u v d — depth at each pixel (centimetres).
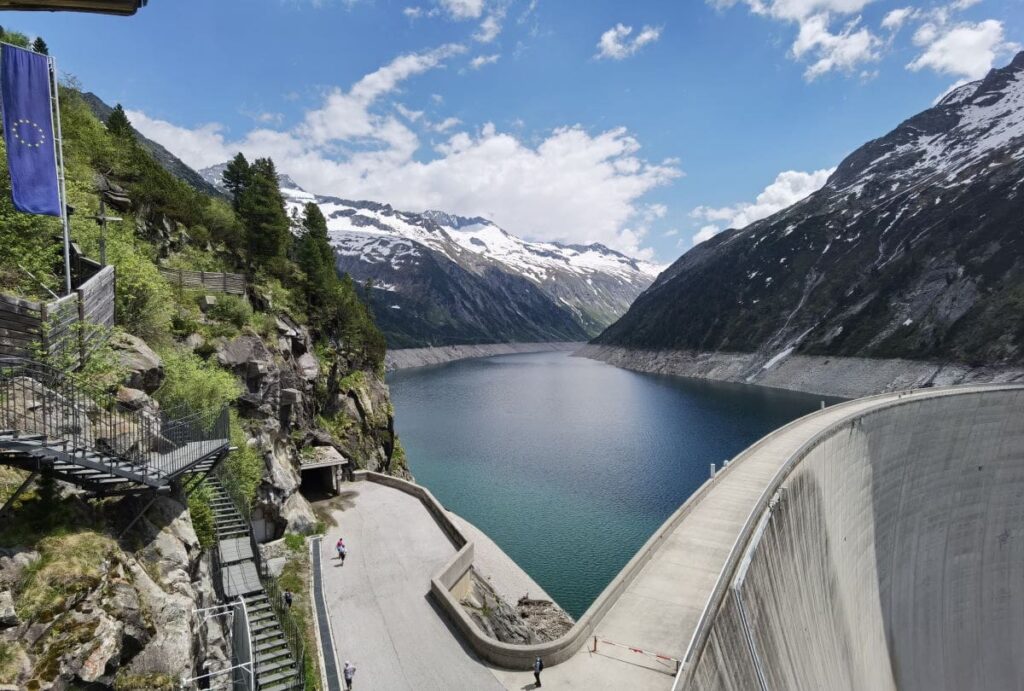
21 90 1930
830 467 5806
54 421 1653
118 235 3697
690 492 8825
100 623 1363
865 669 5225
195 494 2609
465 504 8350
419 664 2720
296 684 2422
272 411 4462
